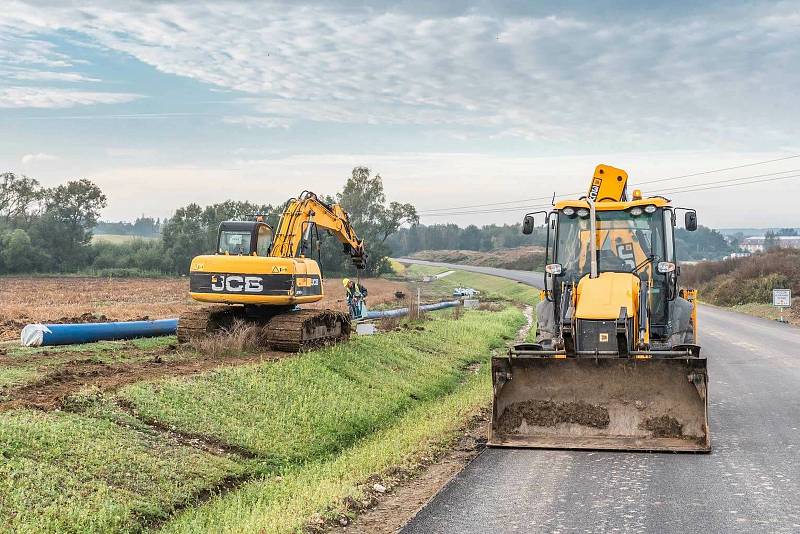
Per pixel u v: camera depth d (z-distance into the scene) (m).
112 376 13.09
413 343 22.73
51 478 8.28
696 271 63.69
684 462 9.96
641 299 12.09
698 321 36.16
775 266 51.84
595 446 10.62
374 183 101.31
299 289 17.84
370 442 12.66
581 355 11.09
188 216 93.81
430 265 149.88
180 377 12.93
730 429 12.09
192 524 7.99
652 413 10.88
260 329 17.77
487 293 76.06
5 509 7.48
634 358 10.91
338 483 9.45
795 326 34.09
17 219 96.00
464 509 8.13
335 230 21.42
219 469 10.02
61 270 91.62
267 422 12.20
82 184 94.38
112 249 98.25
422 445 11.54
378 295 56.47
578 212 13.55
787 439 11.34
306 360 15.95
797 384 16.80
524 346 12.00
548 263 13.86
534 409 11.20
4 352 16.06
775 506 8.02
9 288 55.75
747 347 24.77
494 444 10.90
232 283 17.50
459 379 20.09
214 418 11.64
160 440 10.31
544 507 8.13
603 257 13.52
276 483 9.93
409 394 16.73
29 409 10.23
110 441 9.66
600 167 15.16
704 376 10.62
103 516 7.83
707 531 7.26
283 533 7.52
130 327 19.02
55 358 15.39
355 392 15.22
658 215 13.43
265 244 18.95
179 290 54.75
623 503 8.20
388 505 8.85
